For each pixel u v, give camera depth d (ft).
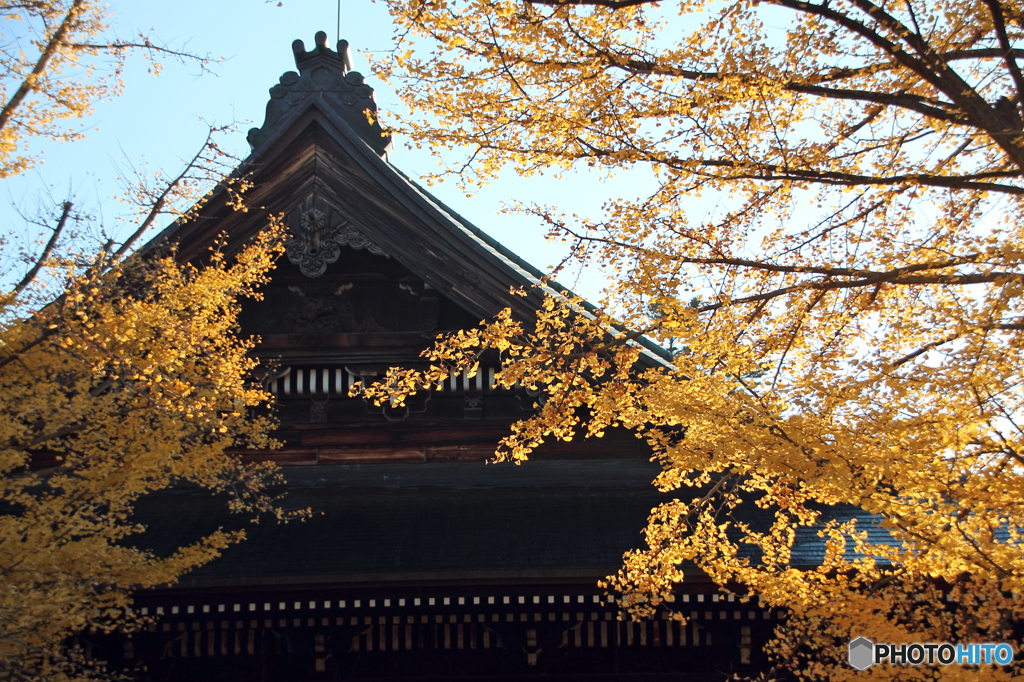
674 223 21.25
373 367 37.01
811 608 21.59
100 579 26.03
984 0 18.67
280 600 29.37
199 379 27.22
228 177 31.89
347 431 37.58
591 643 30.94
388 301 37.99
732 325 21.17
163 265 29.12
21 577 24.66
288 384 37.35
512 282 35.60
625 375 22.12
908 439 18.74
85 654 30.68
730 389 20.85
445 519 33.17
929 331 20.48
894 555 21.34
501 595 29.25
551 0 19.61
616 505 34.12
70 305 25.16
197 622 30.66
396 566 29.09
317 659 31.19
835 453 18.54
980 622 21.36
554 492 35.60
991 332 18.21
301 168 37.24
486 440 37.32
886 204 22.40
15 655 24.67
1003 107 20.68
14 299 25.63
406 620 30.81
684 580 27.89
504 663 31.65
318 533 32.24
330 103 40.22
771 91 19.42
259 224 36.81
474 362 22.49
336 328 37.35
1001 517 20.33
